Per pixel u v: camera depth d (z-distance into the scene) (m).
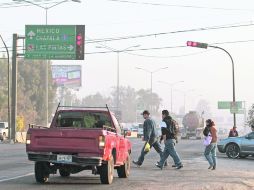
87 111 29.00
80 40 85.31
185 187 25.14
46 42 86.75
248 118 79.62
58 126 29.02
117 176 30.78
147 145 36.81
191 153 59.81
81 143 25.16
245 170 36.72
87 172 32.78
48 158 25.42
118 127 29.91
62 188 24.52
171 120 35.94
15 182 26.77
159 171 34.03
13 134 89.94
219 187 25.61
